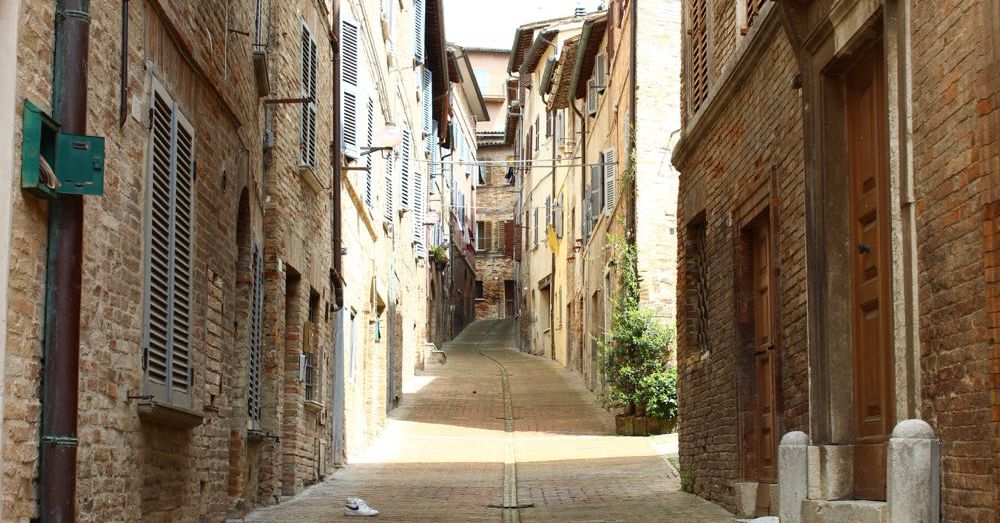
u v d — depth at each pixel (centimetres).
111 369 813
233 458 1307
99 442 788
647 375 2503
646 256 2575
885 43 799
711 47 1440
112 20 803
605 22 3331
